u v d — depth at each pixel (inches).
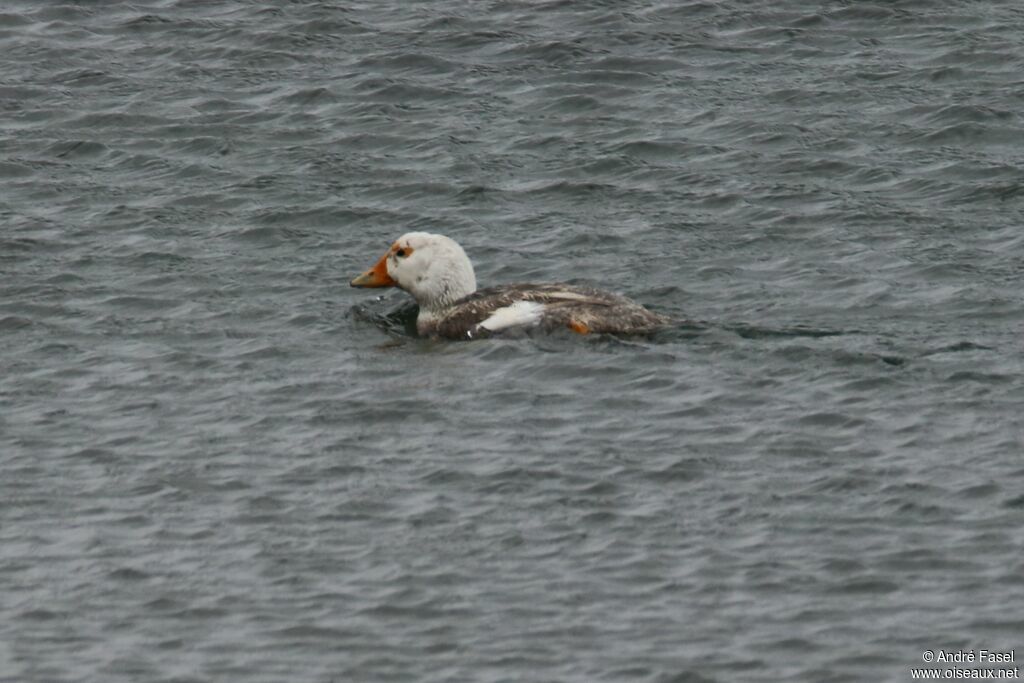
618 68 1182.3
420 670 578.2
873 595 608.7
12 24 1274.6
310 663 583.8
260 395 778.2
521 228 983.6
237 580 631.2
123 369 808.3
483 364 802.8
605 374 783.1
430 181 1043.9
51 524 670.5
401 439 729.6
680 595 612.7
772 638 588.4
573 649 586.2
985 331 824.3
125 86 1181.1
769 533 647.1
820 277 901.8
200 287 908.0
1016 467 685.3
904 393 753.0
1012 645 579.2
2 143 1104.8
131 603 619.5
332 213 1005.8
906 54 1188.5
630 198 1017.5
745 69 1178.0
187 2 1307.8
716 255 938.1
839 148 1069.1
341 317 872.3
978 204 991.6
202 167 1069.1
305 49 1226.6
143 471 709.3
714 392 759.7
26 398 777.6
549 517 663.1
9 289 900.0
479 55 1210.0
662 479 687.1
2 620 611.2
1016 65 1165.1
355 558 641.6
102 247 959.0
